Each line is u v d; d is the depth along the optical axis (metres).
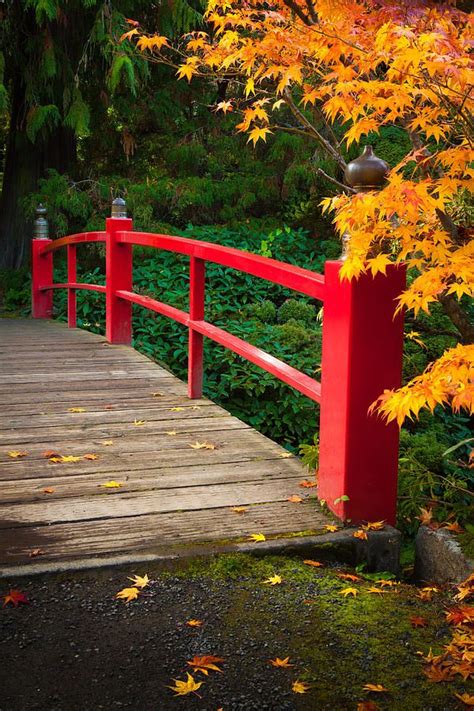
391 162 9.15
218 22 3.70
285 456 4.03
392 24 2.60
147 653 2.24
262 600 2.57
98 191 11.06
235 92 11.70
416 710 2.02
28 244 11.88
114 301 7.34
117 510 3.23
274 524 3.12
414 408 2.49
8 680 2.09
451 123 3.12
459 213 3.38
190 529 3.04
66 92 10.34
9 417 4.72
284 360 7.51
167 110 11.62
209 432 4.46
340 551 2.99
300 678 2.14
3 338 7.79
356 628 2.41
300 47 3.31
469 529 3.05
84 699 2.03
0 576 2.58
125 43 9.84
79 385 5.63
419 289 2.64
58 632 2.33
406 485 3.69
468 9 2.79
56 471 3.73
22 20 10.28
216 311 8.84
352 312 3.07
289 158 11.70
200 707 2.01
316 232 11.47
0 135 13.87
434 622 2.47
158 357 8.04
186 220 12.47
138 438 4.32
